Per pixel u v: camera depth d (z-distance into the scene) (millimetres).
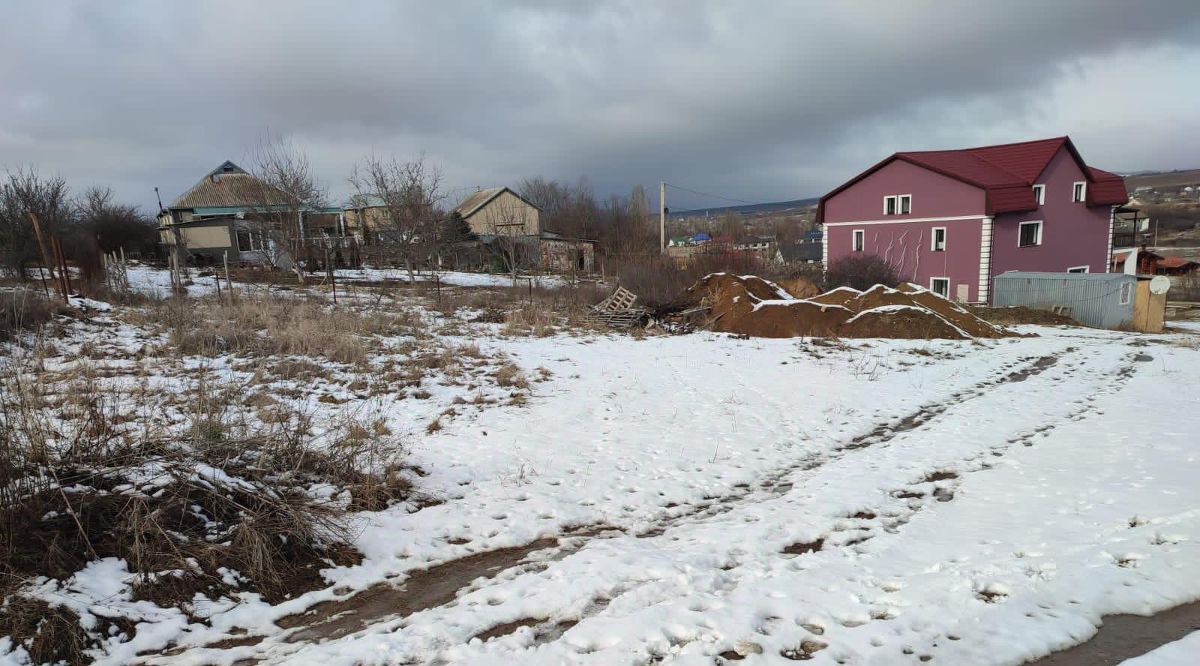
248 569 4254
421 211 34500
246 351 11688
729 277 21656
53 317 12344
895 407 10047
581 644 3340
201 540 4344
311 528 4723
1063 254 33844
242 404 7957
